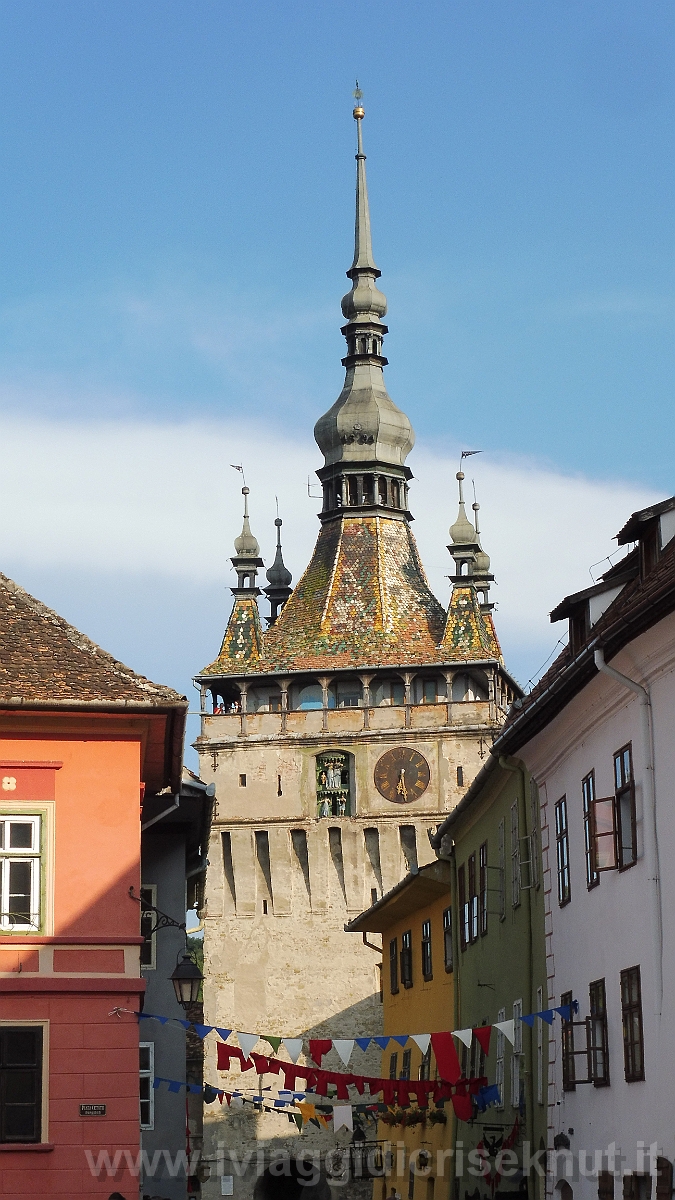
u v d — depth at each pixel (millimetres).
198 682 101875
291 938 96312
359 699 100688
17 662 30656
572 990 33344
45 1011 29562
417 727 97438
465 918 48219
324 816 97000
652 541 30891
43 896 30094
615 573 33188
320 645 102188
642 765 28047
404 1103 40625
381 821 96500
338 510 109438
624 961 29266
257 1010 95562
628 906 29078
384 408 111625
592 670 28984
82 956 29906
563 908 34281
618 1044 29594
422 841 96688
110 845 30469
